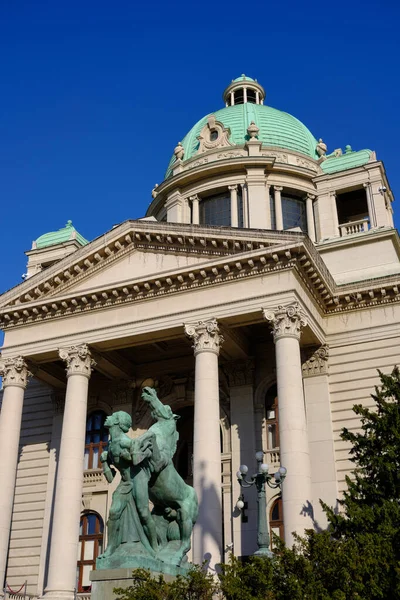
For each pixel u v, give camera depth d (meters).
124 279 35.09
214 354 32.16
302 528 26.97
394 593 18.05
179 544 14.71
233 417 36.69
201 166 51.72
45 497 40.22
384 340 34.84
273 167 50.91
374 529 21.39
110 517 14.05
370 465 24.42
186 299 33.72
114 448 14.13
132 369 40.41
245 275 32.66
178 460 42.03
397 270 36.69
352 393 34.50
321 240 40.72
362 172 43.69
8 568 39.28
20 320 37.50
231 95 63.34
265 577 16.16
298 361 30.48
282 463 28.50
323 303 35.78
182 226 34.47
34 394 43.66
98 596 13.18
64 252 48.59
